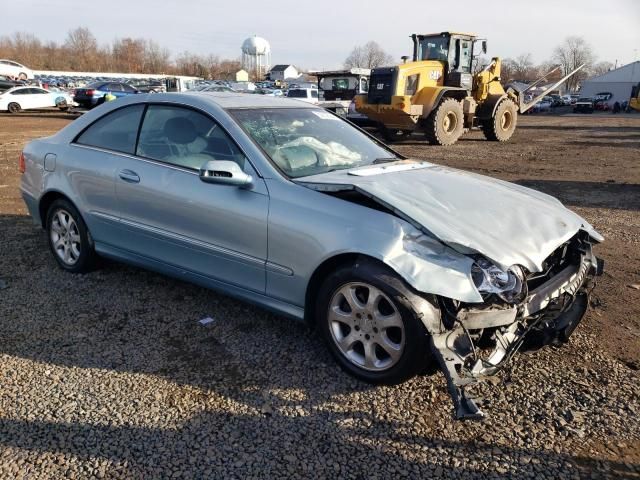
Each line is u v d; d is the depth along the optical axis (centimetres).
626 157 1355
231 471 245
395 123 1620
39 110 2894
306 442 263
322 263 310
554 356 341
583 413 286
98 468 245
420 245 286
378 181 332
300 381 311
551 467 248
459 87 1652
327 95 2588
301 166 356
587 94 6950
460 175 390
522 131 2342
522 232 307
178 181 372
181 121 389
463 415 249
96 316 388
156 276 462
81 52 9775
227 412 284
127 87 2645
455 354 271
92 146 437
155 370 321
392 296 280
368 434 269
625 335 371
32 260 498
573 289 328
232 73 9762
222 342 354
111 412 283
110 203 416
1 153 1233
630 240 606
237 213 340
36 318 384
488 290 276
